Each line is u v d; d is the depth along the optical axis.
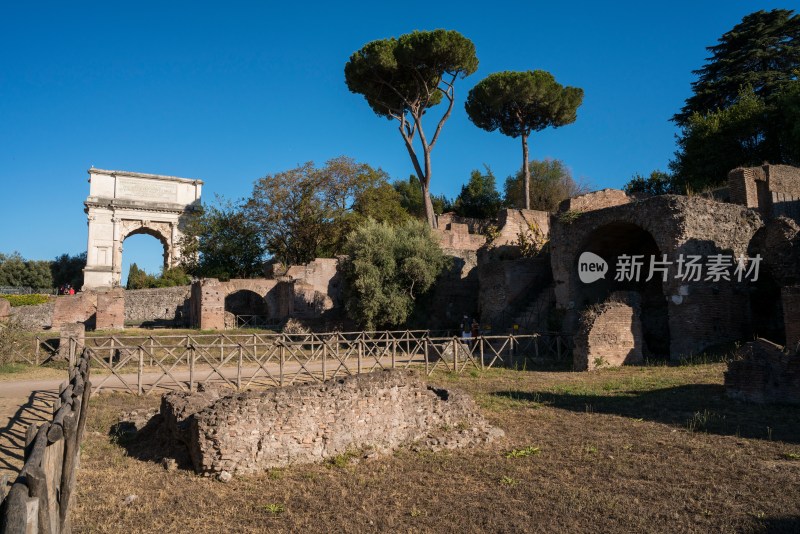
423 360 20.98
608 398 12.33
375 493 6.51
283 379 16.73
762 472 6.87
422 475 7.16
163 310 45.47
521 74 41.34
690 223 18.67
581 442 8.62
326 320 31.67
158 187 68.69
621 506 5.90
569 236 23.67
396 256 27.78
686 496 6.15
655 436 8.83
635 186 47.62
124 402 13.22
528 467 7.42
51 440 3.88
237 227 48.06
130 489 6.75
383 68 37.62
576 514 5.74
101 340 24.83
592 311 18.39
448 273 31.02
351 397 8.21
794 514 5.54
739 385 11.25
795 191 23.88
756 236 20.53
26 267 70.12
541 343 22.28
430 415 9.12
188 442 7.86
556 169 55.22
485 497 6.32
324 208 45.53
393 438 8.53
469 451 8.29
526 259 27.42
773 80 40.94
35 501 2.98
